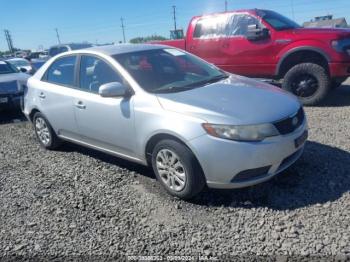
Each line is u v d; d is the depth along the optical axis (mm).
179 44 8938
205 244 3137
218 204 3764
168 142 3777
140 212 3740
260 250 3006
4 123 8352
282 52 7492
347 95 8188
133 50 4852
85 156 5504
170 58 4934
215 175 3566
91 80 4766
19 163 5465
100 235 3398
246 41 7887
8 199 4270
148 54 4828
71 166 5133
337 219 3307
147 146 4090
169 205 3830
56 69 5445
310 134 5527
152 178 4504
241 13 7980
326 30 7246
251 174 3549
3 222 3771
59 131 5461
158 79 4391
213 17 8391
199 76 4758
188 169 3678
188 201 3887
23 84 8812
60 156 5605
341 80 7309
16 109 8906
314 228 3211
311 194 3762
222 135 3469
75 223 3629
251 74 8062
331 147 4910
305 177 4113
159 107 3891
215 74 4926
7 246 3354
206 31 8469
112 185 4402
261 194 3857
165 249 3125
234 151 3445
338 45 7016
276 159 3564
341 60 7016
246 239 3164
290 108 3832
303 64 7227
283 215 3455
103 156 5426
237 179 3553
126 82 4320
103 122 4512
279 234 3180
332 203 3564
